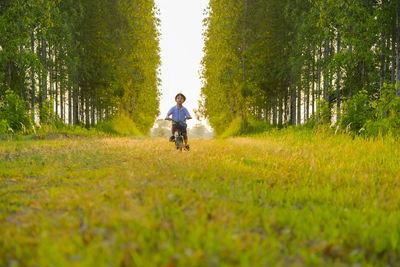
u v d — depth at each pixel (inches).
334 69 685.3
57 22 765.3
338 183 172.7
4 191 158.9
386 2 490.6
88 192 150.1
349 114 479.8
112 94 1179.9
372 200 139.1
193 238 86.8
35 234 97.1
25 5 602.5
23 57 624.1
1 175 205.0
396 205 130.7
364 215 115.7
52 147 390.3
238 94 1162.6
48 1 686.5
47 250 81.0
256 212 117.7
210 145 462.0
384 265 80.4
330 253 84.7
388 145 314.3
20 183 182.7
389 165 221.6
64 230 97.7
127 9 1130.0
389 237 93.4
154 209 119.0
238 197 143.3
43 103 721.0
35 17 633.0
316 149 340.8
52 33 742.5
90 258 74.9
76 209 125.2
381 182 179.3
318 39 706.8
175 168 212.4
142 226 97.9
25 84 784.9
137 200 131.0
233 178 188.4
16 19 611.2
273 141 518.9
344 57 581.6
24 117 621.3
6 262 78.6
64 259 74.2
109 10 1081.4
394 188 161.9
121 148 398.3
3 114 593.3
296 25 831.7
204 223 101.1
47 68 808.3
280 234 99.3
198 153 310.8
